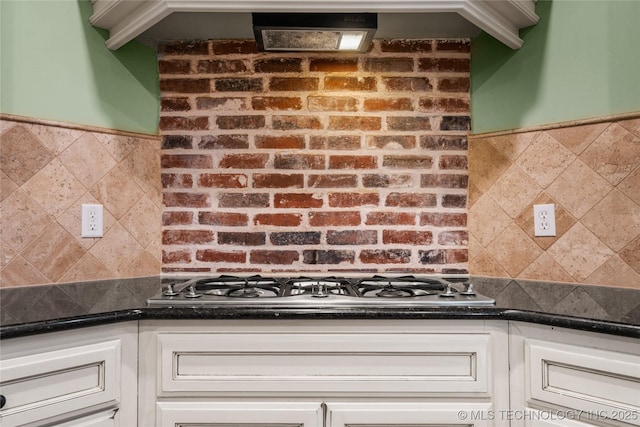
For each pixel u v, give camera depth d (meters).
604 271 1.36
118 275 1.55
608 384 1.01
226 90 1.68
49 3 1.40
